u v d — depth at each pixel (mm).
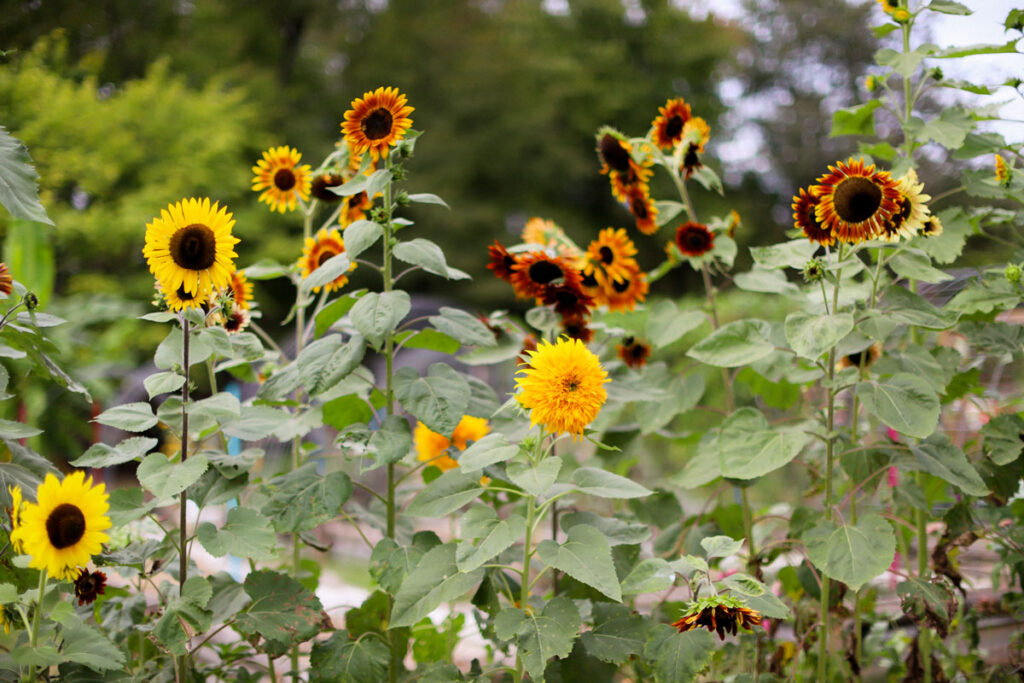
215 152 12961
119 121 11602
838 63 25875
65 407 5730
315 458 2709
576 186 22000
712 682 2754
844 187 2207
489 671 2170
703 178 3172
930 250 2645
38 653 1784
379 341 2211
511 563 2512
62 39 9469
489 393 2408
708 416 3850
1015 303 2498
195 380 2303
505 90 20734
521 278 2688
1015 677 2662
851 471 2654
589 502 3297
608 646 2119
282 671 3012
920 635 2697
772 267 2496
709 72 22609
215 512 4004
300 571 2873
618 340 3363
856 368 2594
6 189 1893
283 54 20453
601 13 22672
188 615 1981
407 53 21125
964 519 2539
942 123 2752
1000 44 2605
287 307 17438
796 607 2836
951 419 3303
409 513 2094
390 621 1978
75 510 1820
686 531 2980
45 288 5301
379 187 2232
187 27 16812
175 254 2016
